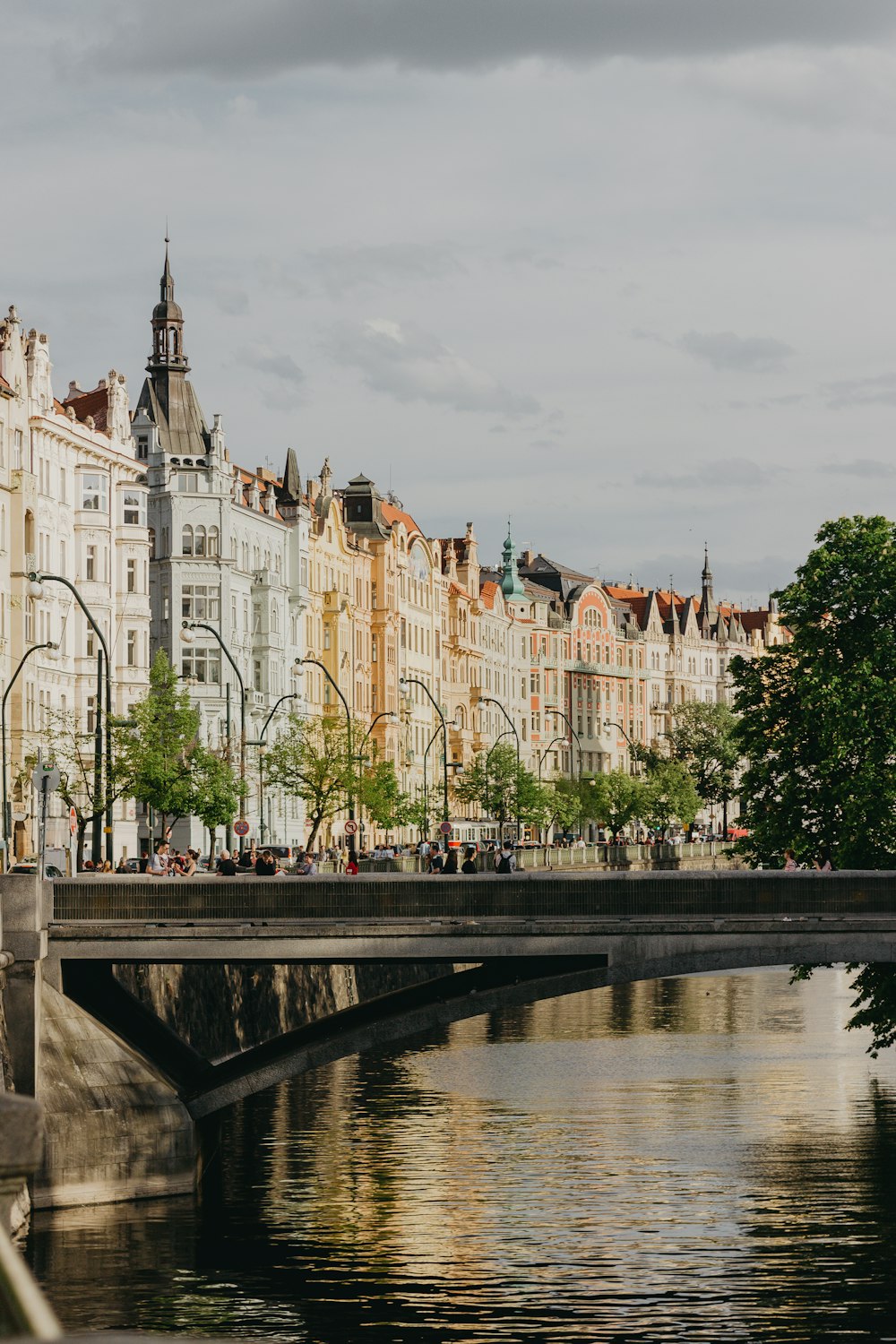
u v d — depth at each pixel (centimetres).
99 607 11781
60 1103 4638
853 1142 5719
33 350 11100
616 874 4725
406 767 17812
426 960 4719
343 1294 3822
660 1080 7350
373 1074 7656
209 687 13700
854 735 6306
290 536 15512
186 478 13825
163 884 4741
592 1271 4041
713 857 17175
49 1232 4369
